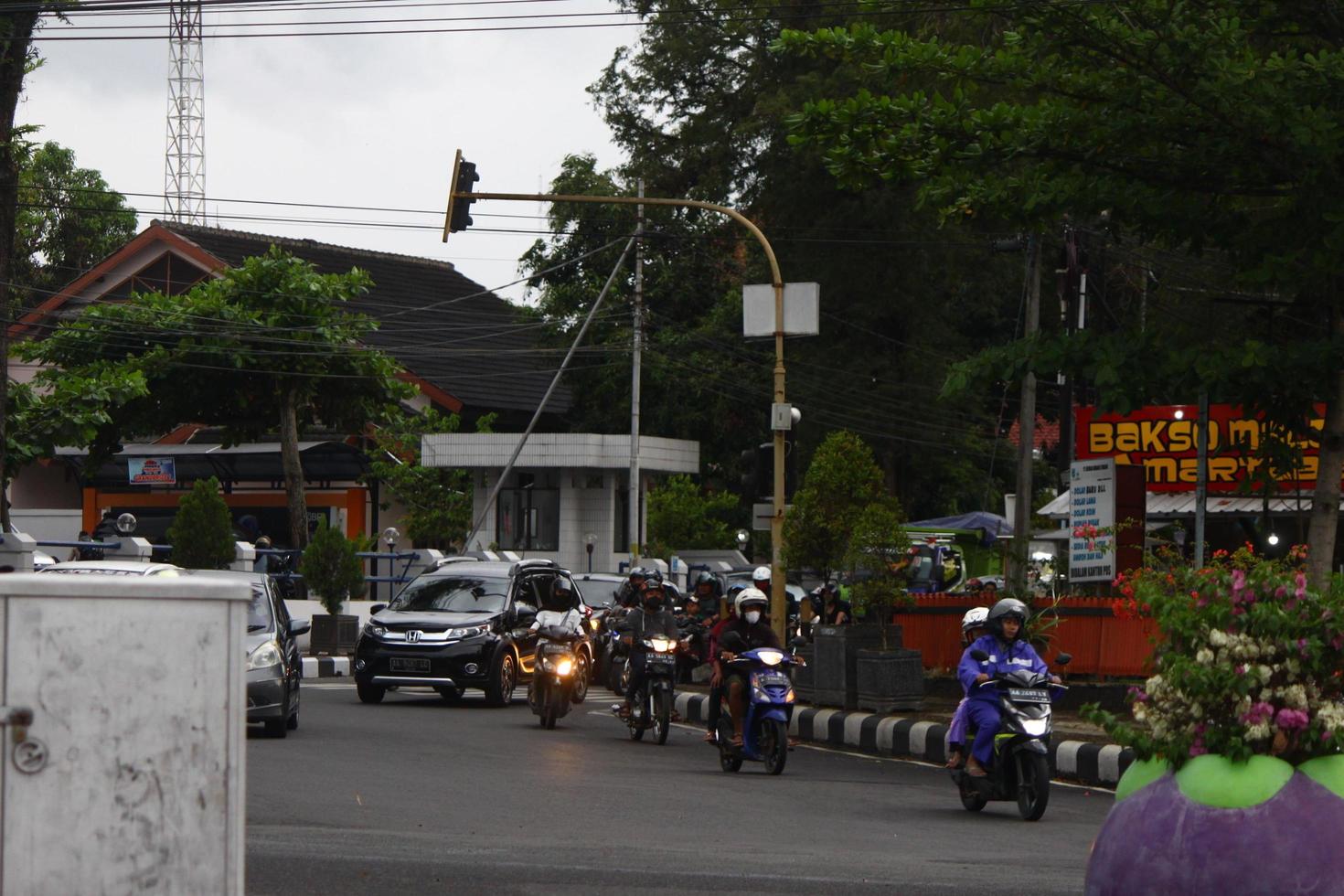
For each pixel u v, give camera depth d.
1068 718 20.53
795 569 23.77
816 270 45.91
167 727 4.72
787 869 10.27
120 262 55.97
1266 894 6.23
